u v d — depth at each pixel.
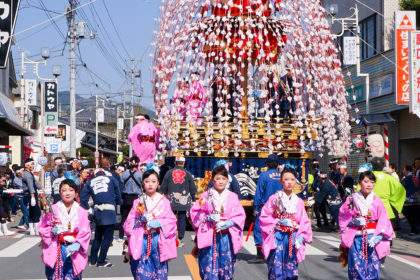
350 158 21.56
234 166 11.74
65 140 46.78
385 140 14.75
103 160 8.55
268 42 10.52
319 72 11.12
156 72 10.93
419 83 12.36
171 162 12.04
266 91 10.47
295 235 5.84
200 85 10.79
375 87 20.02
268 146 11.50
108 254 9.37
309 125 11.34
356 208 6.00
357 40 18.48
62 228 5.42
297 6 10.85
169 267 8.05
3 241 11.10
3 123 20.20
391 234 5.95
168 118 10.98
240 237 5.81
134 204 5.63
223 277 5.79
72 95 26.56
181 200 10.12
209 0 10.63
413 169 12.93
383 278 7.41
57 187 10.62
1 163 18.62
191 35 10.73
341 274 7.64
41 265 8.28
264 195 8.34
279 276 5.83
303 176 11.98
